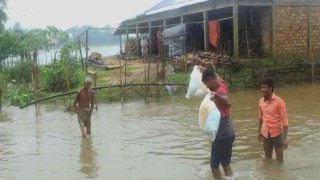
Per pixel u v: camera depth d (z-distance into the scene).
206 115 6.75
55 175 7.79
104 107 15.70
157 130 11.36
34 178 7.67
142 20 31.23
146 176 7.52
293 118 12.12
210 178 7.23
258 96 16.70
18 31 35.78
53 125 12.76
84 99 10.80
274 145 7.68
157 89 16.69
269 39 21.23
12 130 12.21
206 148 9.29
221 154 6.82
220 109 6.73
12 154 9.45
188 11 24.00
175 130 11.27
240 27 22.81
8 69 25.02
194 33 26.06
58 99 17.64
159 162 8.36
